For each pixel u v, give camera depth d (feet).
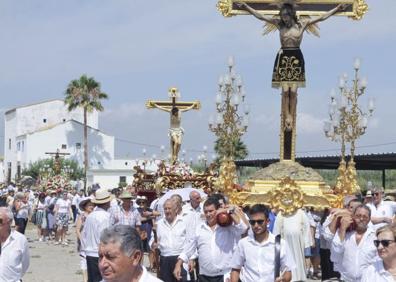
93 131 245.24
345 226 25.95
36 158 240.73
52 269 57.41
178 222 32.94
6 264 24.86
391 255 18.94
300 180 50.47
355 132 56.44
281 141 52.90
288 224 41.91
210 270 27.71
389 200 50.96
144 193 71.82
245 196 48.03
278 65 52.34
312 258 51.19
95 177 221.66
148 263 58.75
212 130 60.80
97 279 36.40
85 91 211.00
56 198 83.87
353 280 25.77
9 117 269.64
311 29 53.01
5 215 24.79
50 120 264.72
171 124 86.12
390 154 72.43
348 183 53.26
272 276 22.91
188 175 68.85
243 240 23.54
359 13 52.34
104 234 13.21
